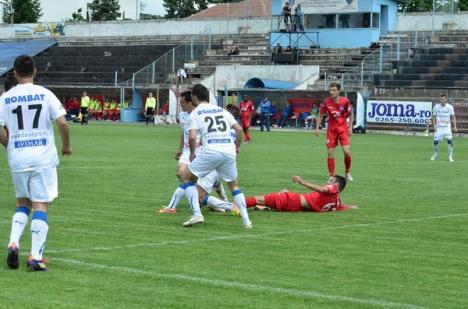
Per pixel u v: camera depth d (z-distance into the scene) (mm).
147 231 20281
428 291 14547
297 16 104250
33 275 15117
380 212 24656
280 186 31219
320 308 13266
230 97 94875
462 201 27750
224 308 13125
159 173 35125
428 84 88062
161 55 112312
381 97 84062
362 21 102812
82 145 53500
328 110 34188
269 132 79812
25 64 15828
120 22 126375
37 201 15625
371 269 16328
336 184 24500
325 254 17797
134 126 87125
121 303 13312
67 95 108688
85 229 20422
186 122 24062
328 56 100750
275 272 15844
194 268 16000
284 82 92438
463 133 79438
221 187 24719
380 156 49000
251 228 21047
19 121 15586
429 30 105062
